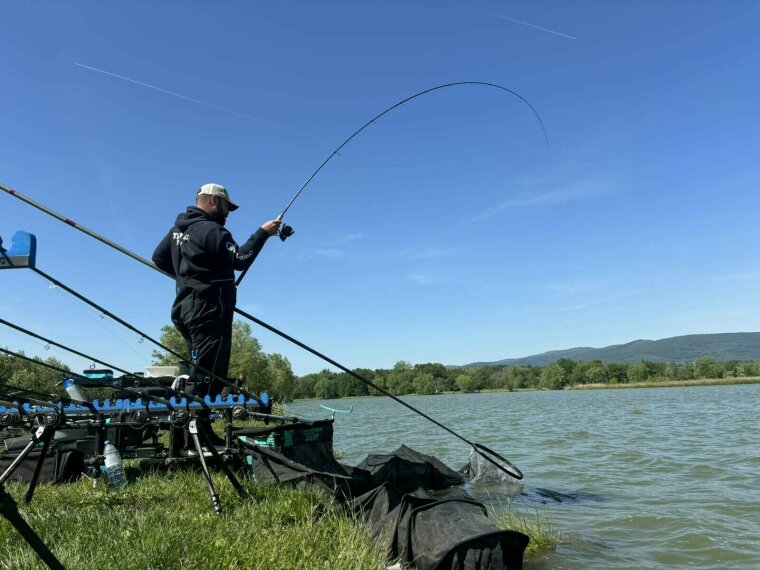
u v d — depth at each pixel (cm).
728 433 1881
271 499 462
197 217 545
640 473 1088
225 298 528
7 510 215
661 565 530
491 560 392
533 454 1405
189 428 450
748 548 586
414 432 2172
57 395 462
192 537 346
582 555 559
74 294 350
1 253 229
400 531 441
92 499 469
